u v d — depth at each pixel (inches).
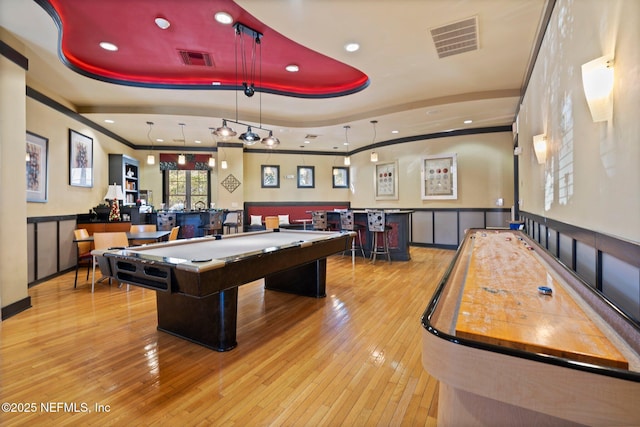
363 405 68.8
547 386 27.1
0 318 117.2
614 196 57.1
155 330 110.3
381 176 332.2
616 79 55.2
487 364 29.3
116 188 229.0
